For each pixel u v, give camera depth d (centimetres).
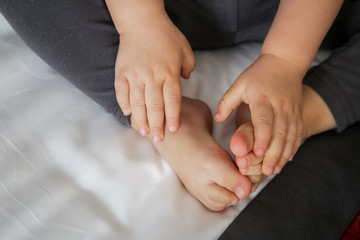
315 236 43
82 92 50
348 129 52
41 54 47
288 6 48
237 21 55
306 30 47
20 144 45
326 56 59
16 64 51
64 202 43
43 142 46
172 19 54
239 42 59
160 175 45
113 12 47
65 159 45
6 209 42
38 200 42
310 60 48
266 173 43
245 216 44
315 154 49
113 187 44
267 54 47
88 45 46
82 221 42
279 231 43
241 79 45
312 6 48
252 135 42
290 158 45
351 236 44
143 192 44
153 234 42
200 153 44
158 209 43
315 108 49
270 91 44
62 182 44
